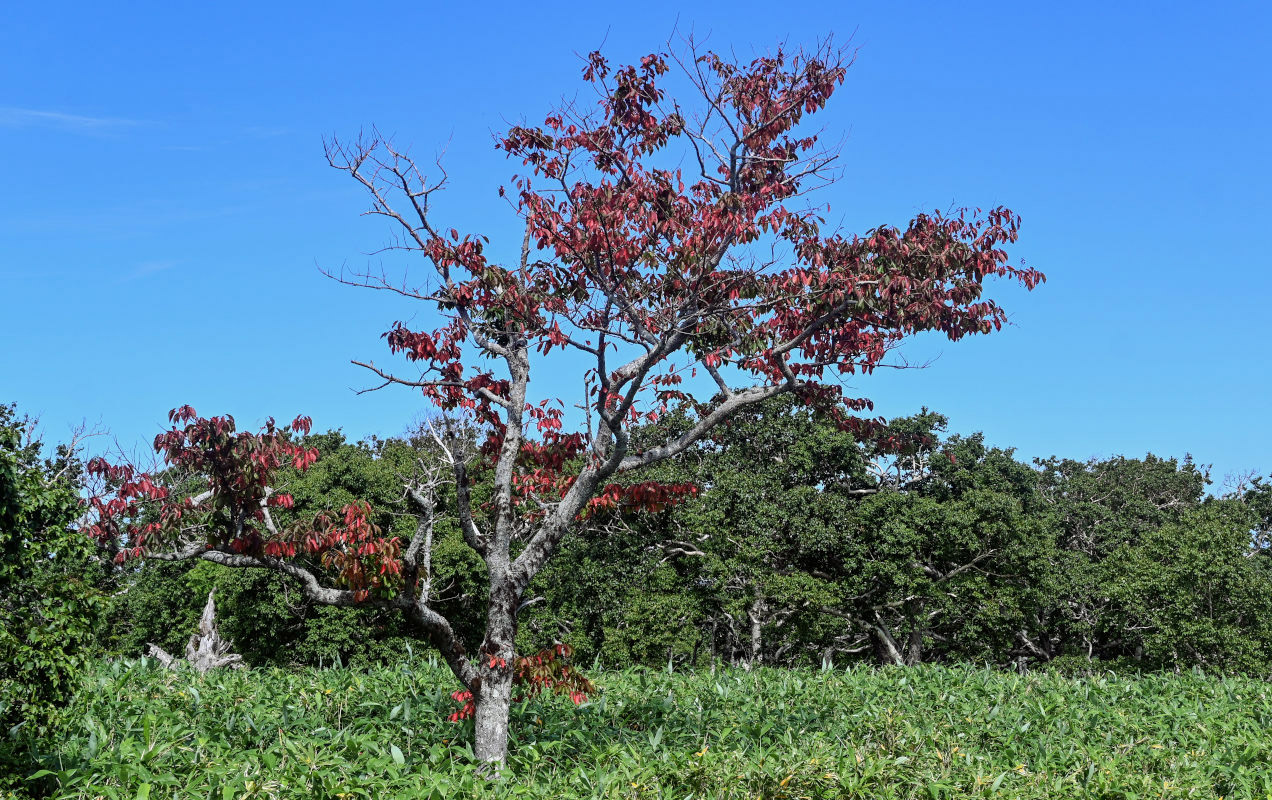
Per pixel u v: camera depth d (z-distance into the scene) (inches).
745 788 329.4
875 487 1197.7
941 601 1114.7
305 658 1128.2
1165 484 1610.5
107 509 405.4
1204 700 556.7
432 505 464.8
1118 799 348.2
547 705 493.0
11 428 340.2
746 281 464.8
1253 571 1153.4
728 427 1152.8
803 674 631.8
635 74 494.6
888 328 465.1
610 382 467.2
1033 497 1268.5
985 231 464.1
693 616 1111.6
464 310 464.8
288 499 447.2
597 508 463.5
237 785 296.5
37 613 335.9
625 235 449.1
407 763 385.1
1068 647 1341.0
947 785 334.0
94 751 351.3
